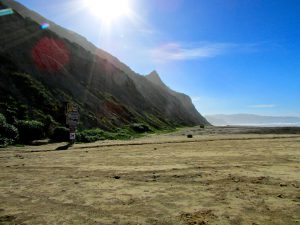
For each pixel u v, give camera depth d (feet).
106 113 163.22
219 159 52.85
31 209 23.98
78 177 37.11
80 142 94.94
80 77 189.16
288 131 173.88
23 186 32.14
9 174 39.50
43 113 111.65
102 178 36.40
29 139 89.04
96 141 100.89
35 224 20.61
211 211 23.21
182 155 59.57
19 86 117.60
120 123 165.89
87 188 31.07
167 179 35.55
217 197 27.27
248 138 110.93
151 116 256.73
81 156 59.16
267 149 69.67
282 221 21.02
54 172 40.86
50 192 29.40
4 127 82.02
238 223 20.65
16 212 23.22
